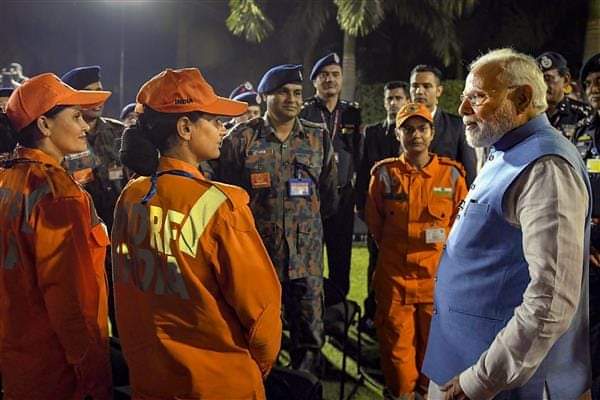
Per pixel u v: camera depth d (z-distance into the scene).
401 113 3.30
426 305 3.24
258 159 3.28
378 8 10.01
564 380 1.92
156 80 1.81
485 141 1.94
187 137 1.79
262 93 3.32
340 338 3.92
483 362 1.81
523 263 1.83
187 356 1.73
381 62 13.00
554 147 1.78
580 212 1.74
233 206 1.73
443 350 2.07
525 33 11.10
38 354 2.06
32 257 2.02
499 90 1.89
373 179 3.42
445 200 3.26
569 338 1.91
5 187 2.08
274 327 1.79
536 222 1.73
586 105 3.74
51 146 2.14
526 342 1.72
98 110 3.54
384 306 3.29
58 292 1.99
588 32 10.32
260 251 1.77
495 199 1.85
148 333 1.76
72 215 2.01
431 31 10.67
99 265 2.10
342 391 3.40
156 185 1.77
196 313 1.72
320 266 3.38
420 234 3.24
